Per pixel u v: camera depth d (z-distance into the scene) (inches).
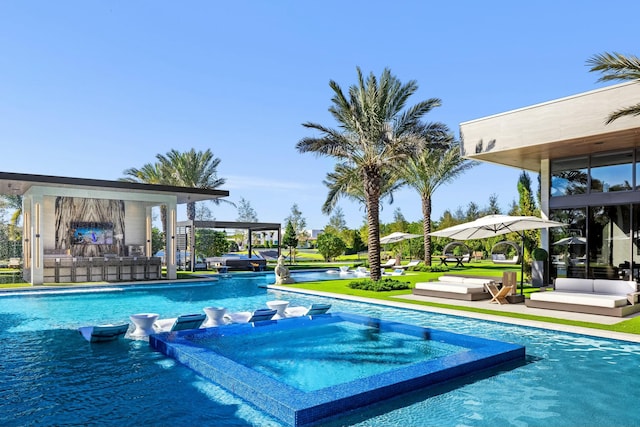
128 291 698.2
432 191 1085.1
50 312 489.1
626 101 475.2
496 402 216.8
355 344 337.7
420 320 427.5
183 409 206.2
